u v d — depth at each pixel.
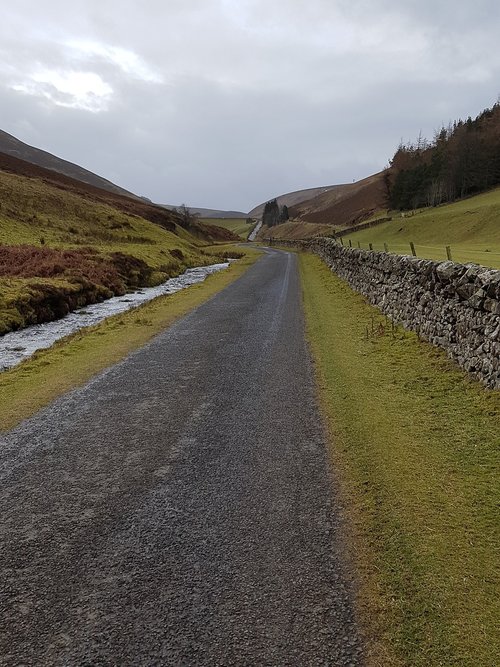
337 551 4.44
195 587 4.00
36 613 3.71
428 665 3.24
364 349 11.83
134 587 4.00
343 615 3.68
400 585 3.98
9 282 21.34
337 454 6.43
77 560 4.36
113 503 5.35
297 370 10.38
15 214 46.56
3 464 6.32
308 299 20.86
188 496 5.48
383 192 136.62
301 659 3.29
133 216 69.94
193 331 14.88
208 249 77.12
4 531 4.82
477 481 5.59
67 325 18.88
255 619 3.64
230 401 8.63
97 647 3.39
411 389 8.77
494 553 4.36
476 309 8.79
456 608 3.73
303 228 142.12
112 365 11.16
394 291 14.73
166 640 3.45
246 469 6.11
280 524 4.89
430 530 4.71
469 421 7.15
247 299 21.58
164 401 8.72
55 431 7.41
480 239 54.50
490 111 132.38
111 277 28.75
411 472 5.85
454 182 91.00
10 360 13.26
